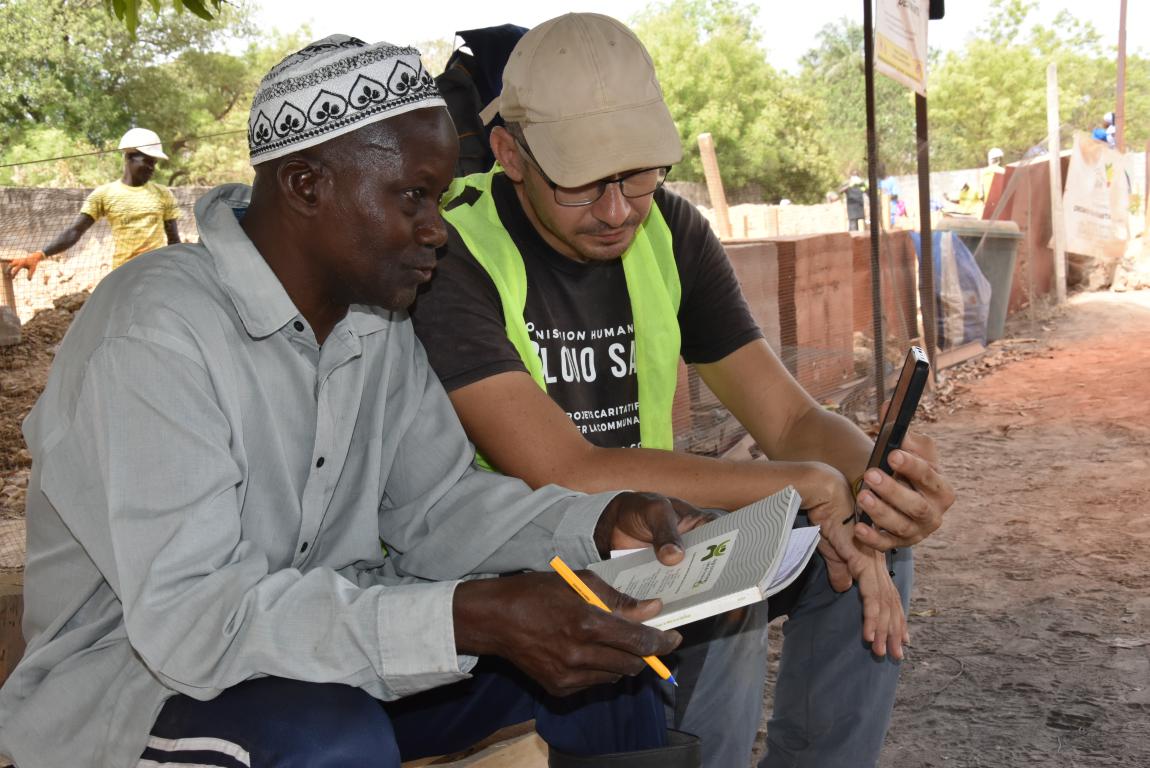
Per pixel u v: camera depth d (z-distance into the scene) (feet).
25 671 5.59
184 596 4.99
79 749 5.39
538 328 7.78
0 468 23.85
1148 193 47.32
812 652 7.39
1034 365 30.66
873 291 23.76
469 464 6.90
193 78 101.81
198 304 5.48
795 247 22.93
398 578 6.93
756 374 8.53
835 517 6.95
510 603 4.95
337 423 5.98
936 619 13.30
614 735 5.93
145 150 27.20
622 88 7.00
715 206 35.37
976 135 142.72
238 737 4.88
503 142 7.54
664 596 5.18
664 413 8.34
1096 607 13.35
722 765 6.89
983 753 9.83
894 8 23.98
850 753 7.41
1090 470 20.02
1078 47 147.95
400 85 5.44
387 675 5.01
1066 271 44.55
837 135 130.21
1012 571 14.92
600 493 6.44
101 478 5.24
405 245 5.58
